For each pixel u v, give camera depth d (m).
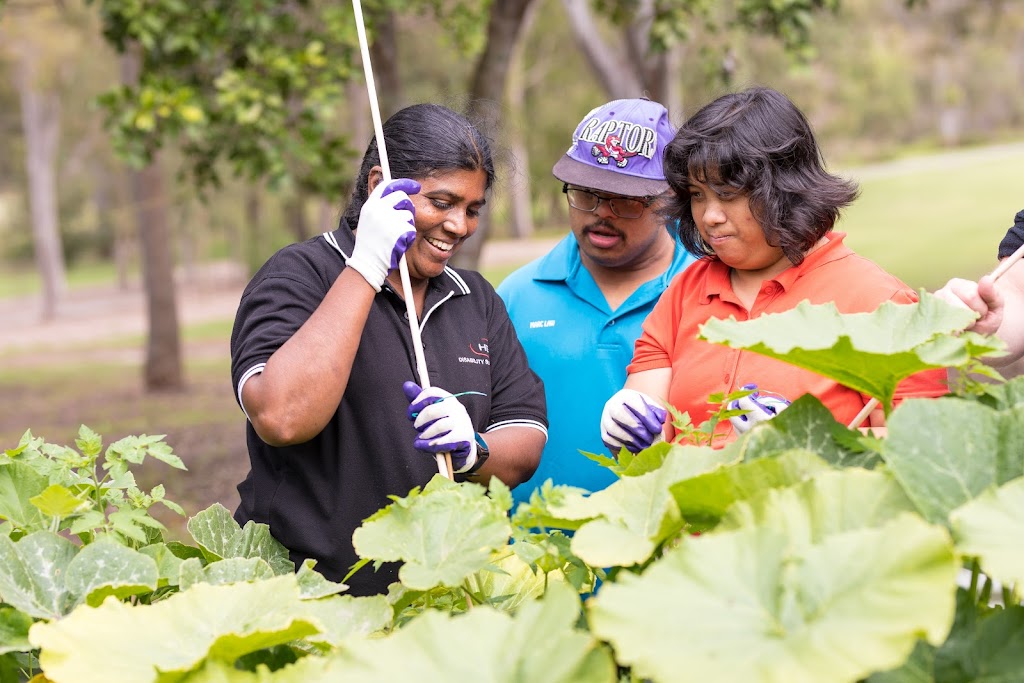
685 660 1.09
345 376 2.31
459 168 2.53
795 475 1.39
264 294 2.53
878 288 2.45
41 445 2.09
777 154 2.41
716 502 1.44
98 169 51.94
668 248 3.49
